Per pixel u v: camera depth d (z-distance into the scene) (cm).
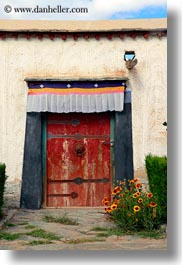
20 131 926
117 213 746
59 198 934
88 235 701
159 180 766
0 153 923
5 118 925
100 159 937
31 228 748
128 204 745
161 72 929
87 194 937
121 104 908
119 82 918
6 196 917
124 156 920
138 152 923
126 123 923
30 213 875
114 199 886
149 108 928
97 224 775
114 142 930
